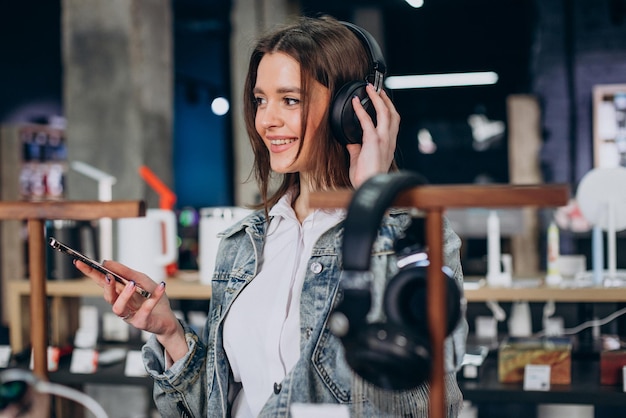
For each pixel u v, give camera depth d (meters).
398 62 10.09
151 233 3.01
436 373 0.85
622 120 7.35
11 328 3.08
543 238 6.59
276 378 1.31
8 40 8.84
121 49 4.34
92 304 3.63
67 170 4.42
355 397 1.20
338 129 1.30
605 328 2.96
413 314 0.87
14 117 8.88
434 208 0.88
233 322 1.38
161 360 1.42
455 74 9.81
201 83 11.79
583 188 2.80
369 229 0.82
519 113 7.48
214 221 2.95
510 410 3.02
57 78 9.15
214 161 12.83
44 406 0.89
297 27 1.38
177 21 10.09
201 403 1.42
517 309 3.07
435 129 10.07
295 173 1.48
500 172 9.84
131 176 4.32
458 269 1.21
